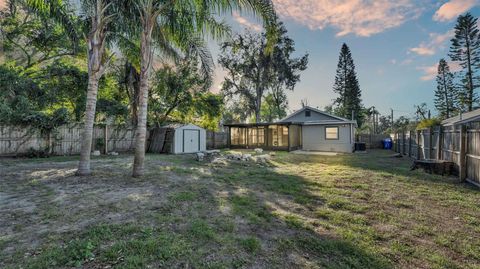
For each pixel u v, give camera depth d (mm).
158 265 2096
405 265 2256
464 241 2729
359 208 3830
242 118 29656
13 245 2396
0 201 3902
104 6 6441
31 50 14297
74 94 14102
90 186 5035
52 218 3160
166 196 4316
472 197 4492
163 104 18047
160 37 7383
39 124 10883
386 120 43094
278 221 3271
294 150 17672
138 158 6117
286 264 2207
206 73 8250
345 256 2383
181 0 6336
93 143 12961
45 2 6324
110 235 2633
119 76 15633
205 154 12023
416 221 3314
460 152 5891
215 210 3643
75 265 2039
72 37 7406
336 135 17172
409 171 7355
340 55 35125
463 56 24734
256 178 6230
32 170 6945
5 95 11133
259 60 24297
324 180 5973
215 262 2188
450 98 29969
